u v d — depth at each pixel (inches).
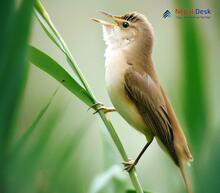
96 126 67.1
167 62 68.3
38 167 62.8
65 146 64.2
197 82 64.1
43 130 63.1
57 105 63.6
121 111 67.6
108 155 65.7
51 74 64.6
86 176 65.4
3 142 57.7
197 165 63.7
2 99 57.0
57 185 63.8
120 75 67.5
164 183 65.9
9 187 62.1
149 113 67.5
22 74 58.0
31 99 65.1
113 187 65.4
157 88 67.6
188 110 64.1
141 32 67.9
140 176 66.8
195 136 63.9
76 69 64.9
